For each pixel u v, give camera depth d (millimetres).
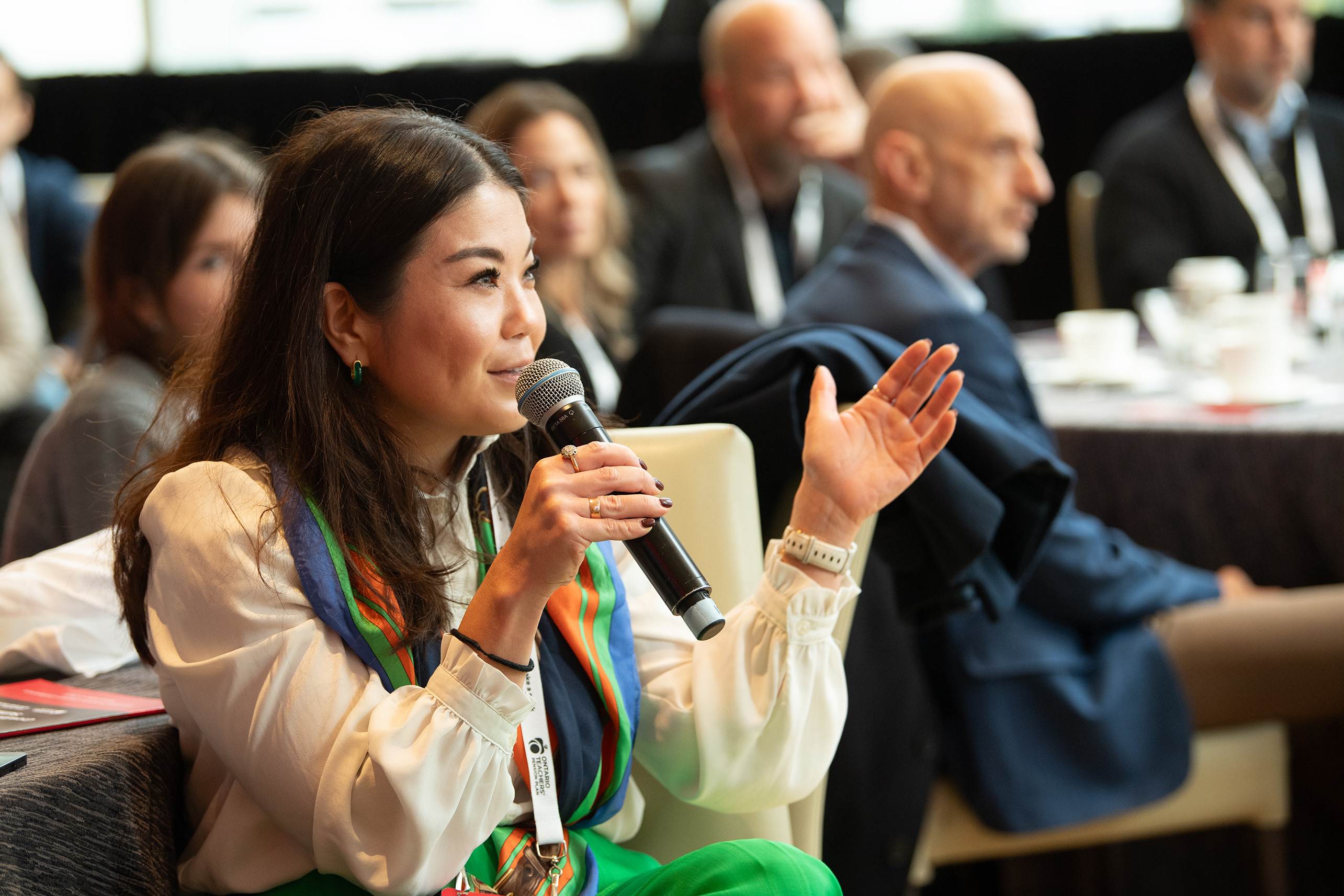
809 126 8805
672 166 9250
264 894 2588
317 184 2592
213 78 13766
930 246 5219
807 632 2844
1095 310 10523
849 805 3982
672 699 2924
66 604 3289
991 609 3689
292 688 2438
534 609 2404
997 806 4246
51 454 4016
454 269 2555
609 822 3027
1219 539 5465
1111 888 5562
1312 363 6914
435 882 2436
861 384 3521
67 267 10133
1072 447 5766
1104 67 13719
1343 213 10195
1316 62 13688
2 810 2309
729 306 9047
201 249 4152
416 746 2355
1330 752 5387
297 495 2564
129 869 2551
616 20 15102
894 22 14703
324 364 2617
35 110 13875
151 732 2715
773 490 3658
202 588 2475
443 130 2643
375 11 15281
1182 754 4496
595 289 7746
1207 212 9945
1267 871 4695
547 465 2438
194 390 2904
